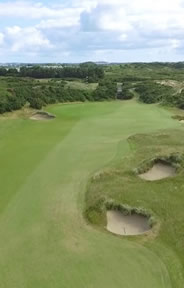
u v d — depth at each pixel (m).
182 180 25.80
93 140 37.53
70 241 18.42
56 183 25.64
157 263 16.34
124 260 16.66
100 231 19.47
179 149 32.22
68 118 53.41
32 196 23.55
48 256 17.14
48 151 33.75
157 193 23.78
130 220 21.31
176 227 19.45
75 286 14.99
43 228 19.69
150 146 33.78
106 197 22.98
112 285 14.98
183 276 15.38
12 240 18.52
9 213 21.23
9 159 31.50
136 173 27.23
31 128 45.88
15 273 15.91
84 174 27.20
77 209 21.88
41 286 15.04
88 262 16.58
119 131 41.91
